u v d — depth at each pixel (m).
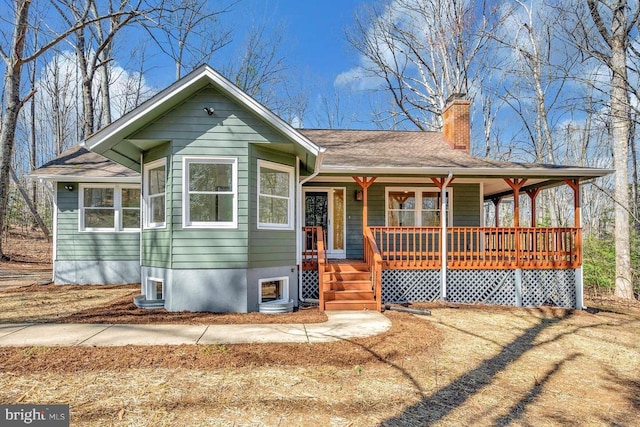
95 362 4.64
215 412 3.58
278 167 8.29
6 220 22.58
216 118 7.51
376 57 24.91
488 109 24.69
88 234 11.44
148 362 4.69
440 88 22.50
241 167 7.53
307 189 11.23
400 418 3.58
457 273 9.61
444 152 11.76
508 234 9.77
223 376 4.40
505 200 18.05
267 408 3.69
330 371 4.65
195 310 7.37
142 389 4.00
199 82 7.22
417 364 5.03
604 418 3.71
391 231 9.62
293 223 8.64
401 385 4.34
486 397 4.11
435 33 22.11
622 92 11.39
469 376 4.69
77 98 28.56
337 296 8.43
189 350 5.11
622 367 5.18
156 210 8.08
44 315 7.07
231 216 7.54
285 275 8.39
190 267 7.36
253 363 4.79
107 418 3.40
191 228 7.37
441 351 5.62
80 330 6.03
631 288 11.97
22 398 3.73
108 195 11.62
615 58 11.34
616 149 12.26
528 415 3.73
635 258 13.27
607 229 19.84
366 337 5.95
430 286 9.59
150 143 7.59
